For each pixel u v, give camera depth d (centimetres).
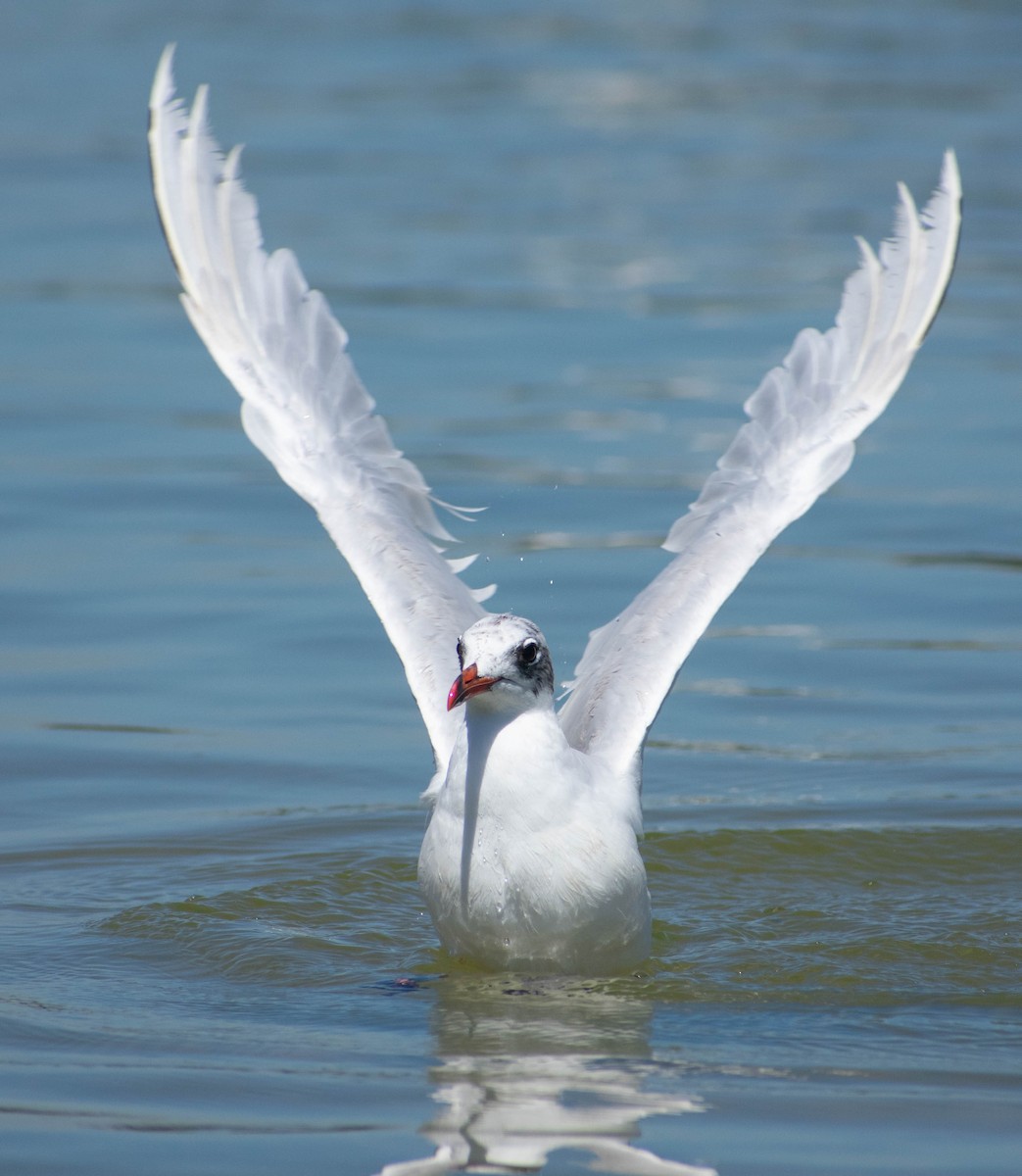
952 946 1148
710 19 6194
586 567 1805
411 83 4794
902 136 4141
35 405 2328
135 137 4078
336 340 1214
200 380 2466
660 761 1464
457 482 2028
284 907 1198
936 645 1680
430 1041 959
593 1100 877
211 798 1381
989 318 2770
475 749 1006
